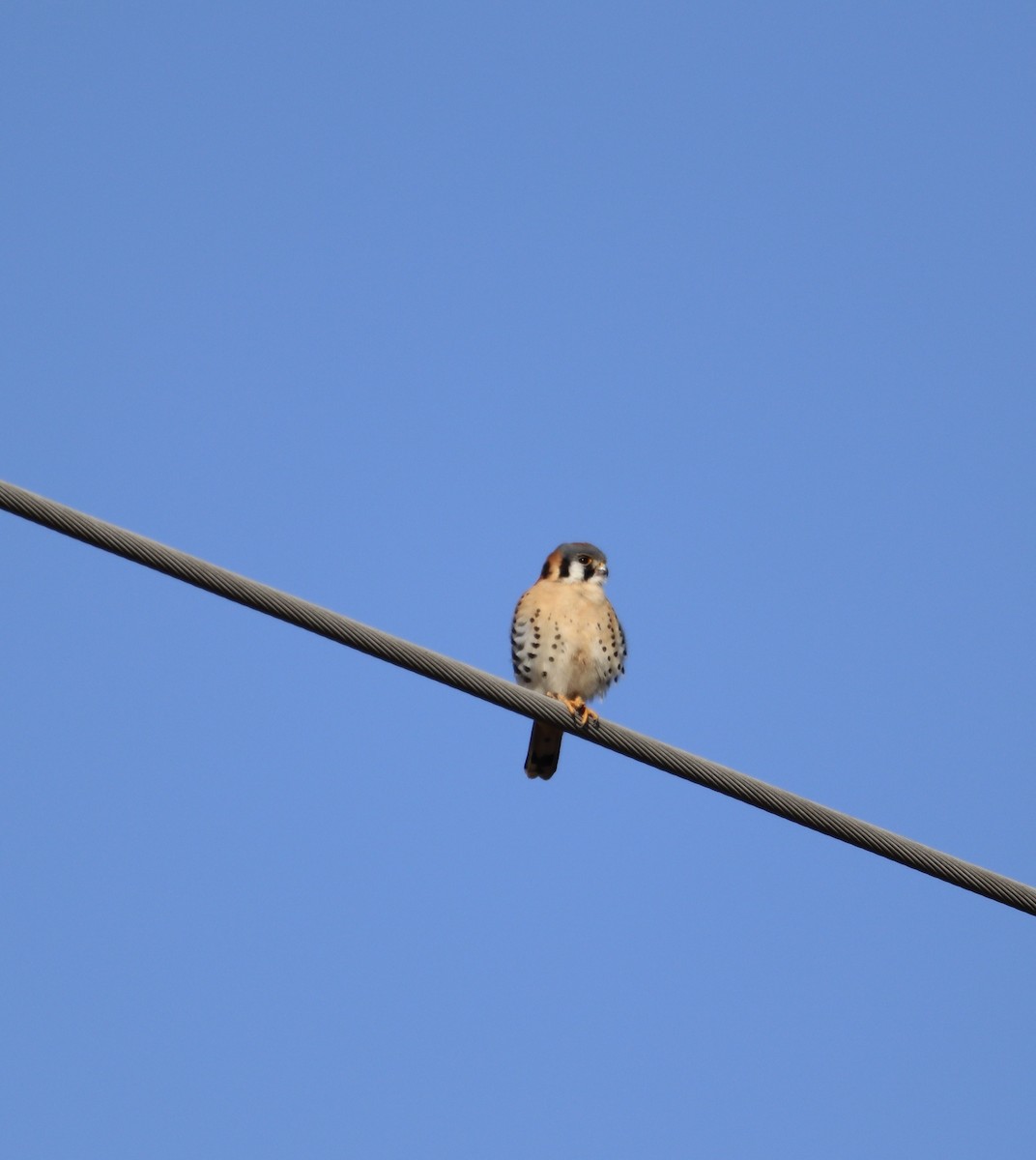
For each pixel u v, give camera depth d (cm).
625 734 1313
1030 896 1318
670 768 1318
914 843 1314
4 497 1141
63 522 1155
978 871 1318
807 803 1312
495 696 1298
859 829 1309
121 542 1171
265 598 1213
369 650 1255
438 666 1278
